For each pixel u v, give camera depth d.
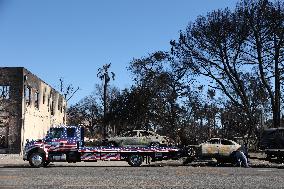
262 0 48.56
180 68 56.06
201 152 31.22
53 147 28.72
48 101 58.06
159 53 65.25
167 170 24.41
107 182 17.33
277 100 50.12
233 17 49.84
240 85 52.44
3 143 44.16
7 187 15.50
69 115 102.88
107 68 73.19
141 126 65.19
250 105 57.03
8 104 44.50
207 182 17.30
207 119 71.19
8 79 44.72
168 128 64.31
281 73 49.62
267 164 31.00
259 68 50.31
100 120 76.06
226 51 50.97
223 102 67.25
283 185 16.17
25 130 45.62
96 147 29.16
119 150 29.17
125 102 65.88
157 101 65.06
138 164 29.25
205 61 52.66
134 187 15.54
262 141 31.48
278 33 48.41
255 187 15.52
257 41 49.06
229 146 31.33
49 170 24.42
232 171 23.66
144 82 65.94
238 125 61.72
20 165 29.67
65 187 15.54
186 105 66.69
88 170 24.41
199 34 51.31
